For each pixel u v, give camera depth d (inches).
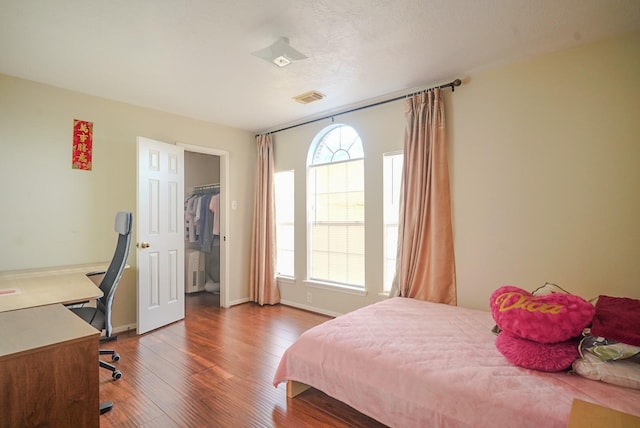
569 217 89.7
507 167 99.9
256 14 73.2
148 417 73.0
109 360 101.7
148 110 136.9
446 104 112.3
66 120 115.3
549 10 72.6
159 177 134.0
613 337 56.8
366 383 67.7
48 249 111.0
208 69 101.3
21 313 58.2
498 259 101.6
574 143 88.8
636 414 47.6
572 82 89.1
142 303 125.2
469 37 84.1
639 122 80.4
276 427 70.0
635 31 80.7
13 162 104.5
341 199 146.3
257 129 174.1
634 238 80.9
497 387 55.8
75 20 74.3
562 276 90.7
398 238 120.3
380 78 109.7
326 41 85.7
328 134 153.8
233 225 168.4
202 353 107.3
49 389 43.8
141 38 82.7
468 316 92.6
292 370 80.9
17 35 80.5
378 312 96.4
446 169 110.3
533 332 63.6
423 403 59.8
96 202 121.9
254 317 146.2
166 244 136.4
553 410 49.1
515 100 98.4
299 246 160.2
